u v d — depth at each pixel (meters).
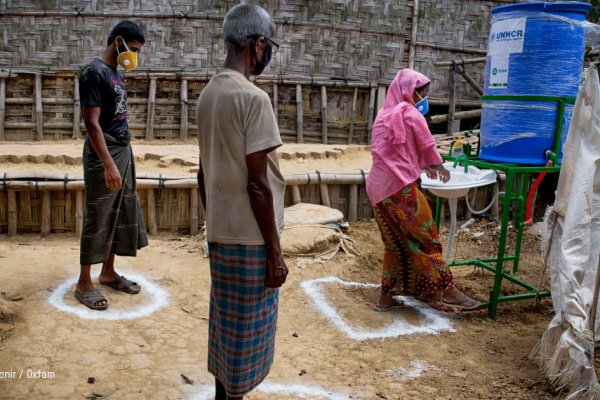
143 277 4.06
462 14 8.37
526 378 3.02
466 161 3.93
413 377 3.01
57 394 2.62
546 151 3.66
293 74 8.12
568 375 2.80
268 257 2.19
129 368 2.88
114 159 3.45
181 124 7.90
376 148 3.54
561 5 3.49
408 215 3.49
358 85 8.16
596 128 3.04
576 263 2.95
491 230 5.64
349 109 8.32
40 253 4.42
